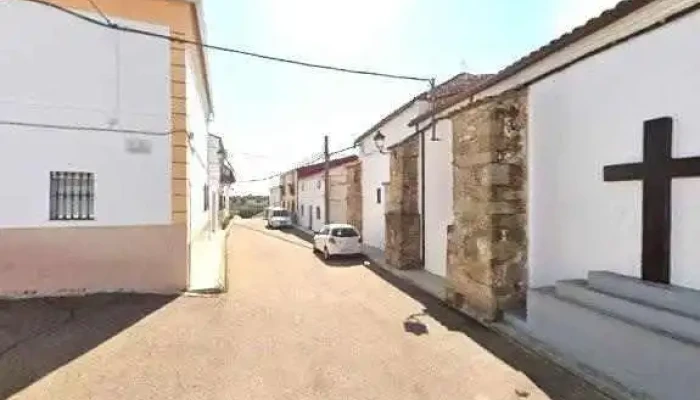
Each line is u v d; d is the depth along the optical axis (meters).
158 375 5.72
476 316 8.58
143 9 9.79
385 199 17.95
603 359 5.57
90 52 9.46
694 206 5.18
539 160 7.98
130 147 9.74
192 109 12.83
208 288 10.40
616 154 6.29
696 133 5.14
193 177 13.48
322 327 7.92
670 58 5.46
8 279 9.00
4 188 8.95
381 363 6.23
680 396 4.50
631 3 5.50
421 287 11.57
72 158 9.34
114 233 9.65
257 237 26.83
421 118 13.62
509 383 5.55
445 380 5.66
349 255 17.27
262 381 5.59
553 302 6.59
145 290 9.87
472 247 8.86
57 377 5.61
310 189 34.78
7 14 8.95
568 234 7.27
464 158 9.23
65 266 9.33
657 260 5.58
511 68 8.38
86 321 7.86
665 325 4.87
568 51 7.10
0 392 5.19
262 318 8.41
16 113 8.98
